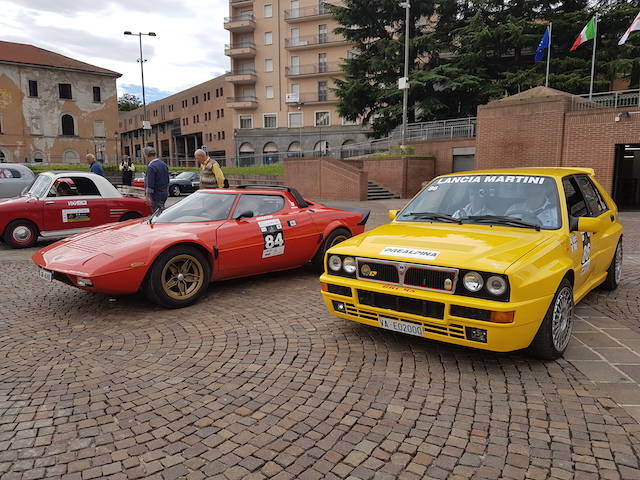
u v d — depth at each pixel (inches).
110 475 98.7
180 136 3026.6
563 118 702.5
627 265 295.0
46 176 401.4
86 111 2004.2
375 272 154.2
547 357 149.3
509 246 146.8
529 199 177.2
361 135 2145.7
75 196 391.2
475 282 134.7
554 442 107.9
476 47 1123.9
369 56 1254.3
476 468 99.6
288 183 1050.7
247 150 2352.4
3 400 129.3
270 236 245.4
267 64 2294.5
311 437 111.3
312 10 2164.1
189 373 145.6
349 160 1071.6
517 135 756.6
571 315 158.2
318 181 982.4
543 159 730.2
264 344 168.6
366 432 113.0
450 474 97.8
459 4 1190.9
